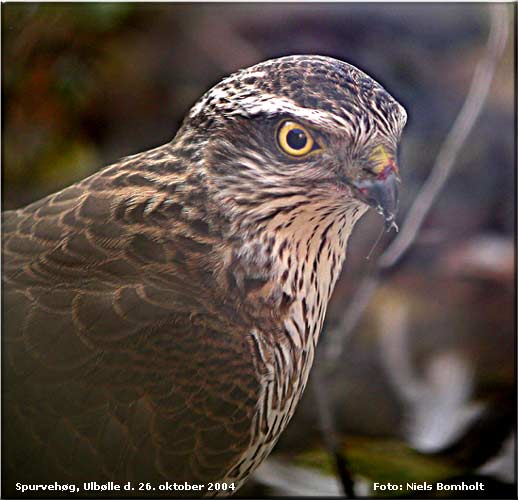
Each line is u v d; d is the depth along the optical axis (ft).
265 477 10.43
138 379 10.02
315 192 10.03
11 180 10.79
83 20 10.79
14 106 10.78
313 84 10.01
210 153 10.05
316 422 10.53
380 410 10.57
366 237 10.82
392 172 10.02
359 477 10.41
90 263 10.04
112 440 10.00
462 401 10.56
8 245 10.07
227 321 10.06
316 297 10.12
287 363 10.11
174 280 10.05
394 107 10.03
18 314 10.01
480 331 10.73
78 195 10.09
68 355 10.00
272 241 10.07
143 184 10.07
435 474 10.43
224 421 10.05
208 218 10.06
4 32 10.75
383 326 10.71
